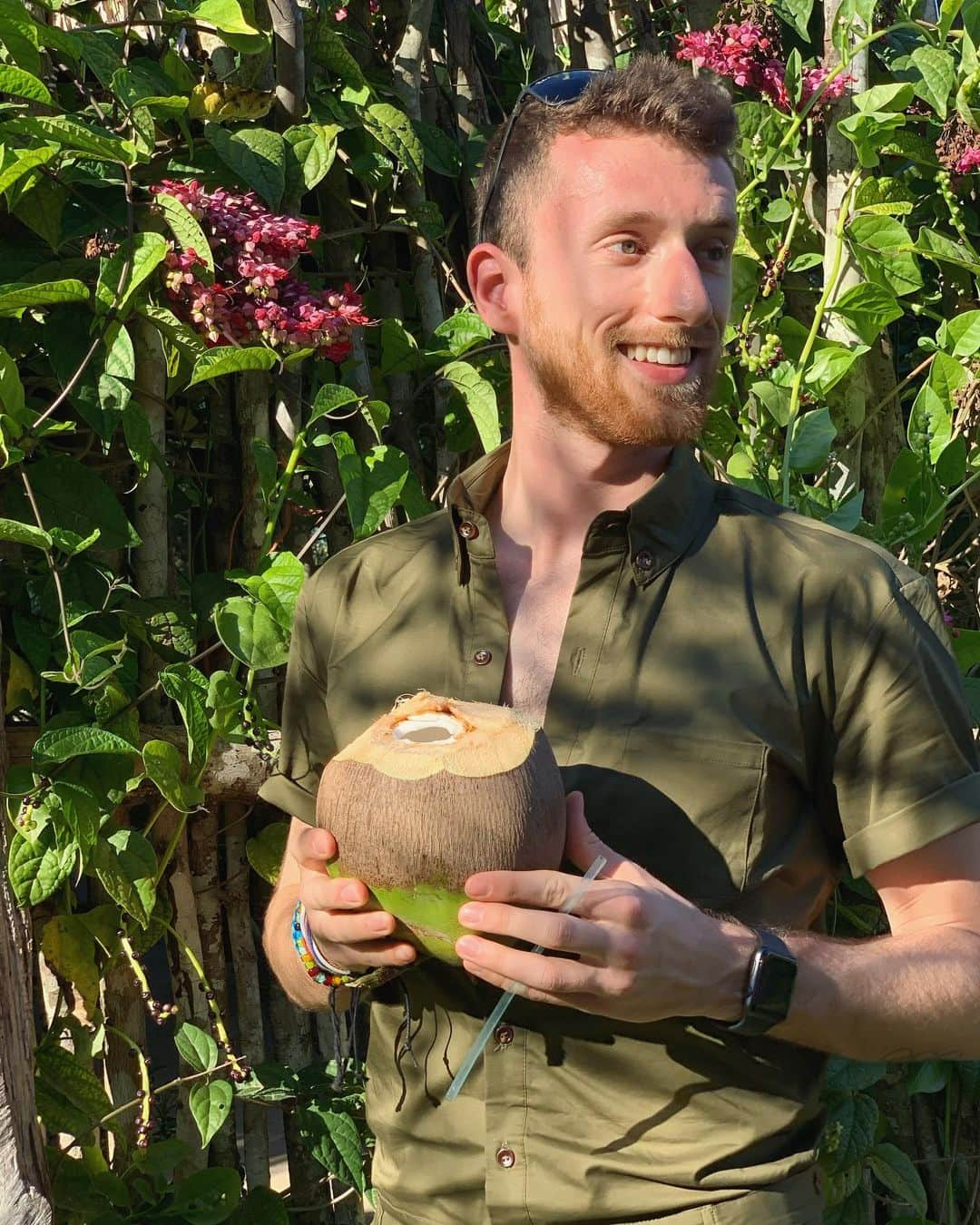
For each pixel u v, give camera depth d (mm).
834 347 2318
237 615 1879
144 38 2125
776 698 1233
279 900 1489
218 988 2037
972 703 2100
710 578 1278
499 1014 1115
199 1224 1909
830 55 2457
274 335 1859
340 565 1484
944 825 1211
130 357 1843
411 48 2322
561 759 1264
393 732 1153
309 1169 2105
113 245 1906
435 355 2189
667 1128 1222
